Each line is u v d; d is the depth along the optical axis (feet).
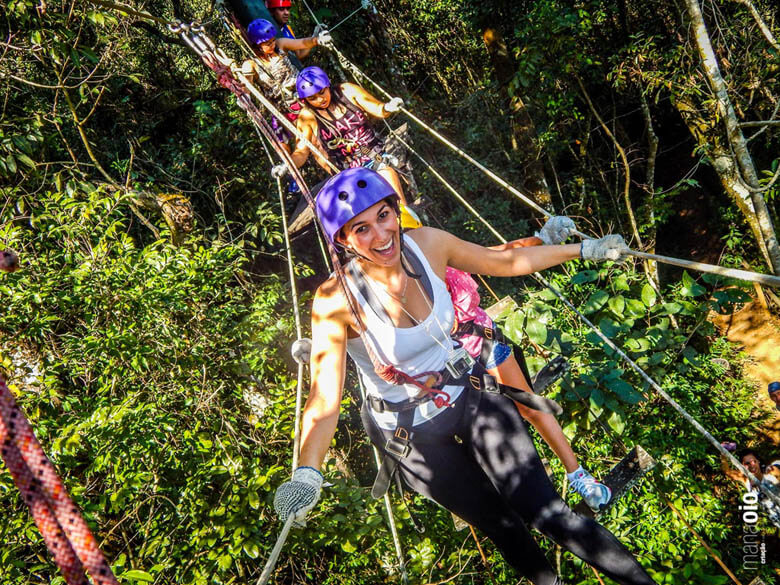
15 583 14.70
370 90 41.29
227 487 19.67
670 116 59.98
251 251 30.94
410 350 8.20
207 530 18.10
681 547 28.25
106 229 20.21
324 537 19.95
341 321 8.13
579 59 42.68
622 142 54.39
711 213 56.24
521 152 46.83
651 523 28.35
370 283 8.04
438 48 53.52
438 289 8.25
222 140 34.30
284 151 13.50
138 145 32.09
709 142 37.55
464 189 43.50
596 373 16.67
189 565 18.01
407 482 9.00
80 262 19.49
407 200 19.80
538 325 16.15
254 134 35.60
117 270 19.07
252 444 22.68
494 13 47.16
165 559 18.07
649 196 48.14
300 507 6.79
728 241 50.39
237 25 23.75
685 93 38.32
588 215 51.26
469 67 53.93
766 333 47.19
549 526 8.23
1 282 17.60
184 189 33.76
